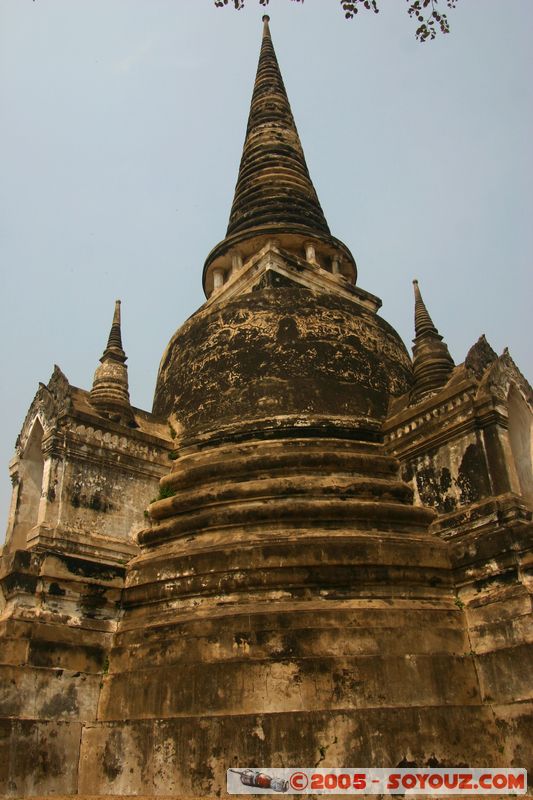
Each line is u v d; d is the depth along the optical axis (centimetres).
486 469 1402
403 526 1437
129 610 1404
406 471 1580
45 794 1139
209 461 1623
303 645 1180
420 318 1902
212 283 2508
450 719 1108
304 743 1073
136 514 1575
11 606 1300
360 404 1766
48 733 1184
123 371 1827
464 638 1241
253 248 2339
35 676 1220
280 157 2608
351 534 1362
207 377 1831
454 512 1432
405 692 1143
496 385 1497
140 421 1769
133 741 1171
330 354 1822
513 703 1120
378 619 1221
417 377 1762
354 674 1148
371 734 1076
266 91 2867
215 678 1167
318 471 1541
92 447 1554
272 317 1870
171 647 1247
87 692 1275
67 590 1348
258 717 1103
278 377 1755
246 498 1473
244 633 1206
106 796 1131
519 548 1243
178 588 1338
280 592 1273
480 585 1284
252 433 1669
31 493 1678
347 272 2486
